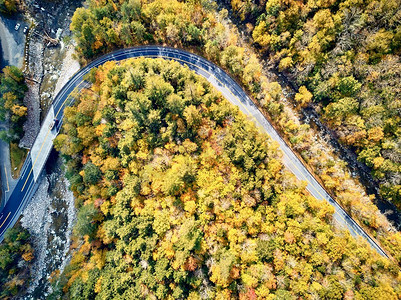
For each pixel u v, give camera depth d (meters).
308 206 74.12
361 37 71.88
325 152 84.06
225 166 75.06
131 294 73.06
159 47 92.38
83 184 84.38
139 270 74.94
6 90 85.94
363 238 78.44
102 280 77.62
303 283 65.56
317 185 83.00
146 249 73.56
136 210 74.75
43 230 92.75
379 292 62.88
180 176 70.00
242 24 90.00
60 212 93.69
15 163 90.56
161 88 74.06
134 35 90.44
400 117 69.94
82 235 84.62
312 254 67.56
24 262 90.00
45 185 92.56
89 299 77.75
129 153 78.06
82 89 90.94
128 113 79.06
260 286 66.25
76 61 94.38
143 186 74.38
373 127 72.94
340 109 75.88
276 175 75.25
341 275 65.81
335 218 80.69
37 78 92.88
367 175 80.94
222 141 75.94
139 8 83.50
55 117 92.31
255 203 72.75
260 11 83.19
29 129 90.81
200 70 90.88
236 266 67.94
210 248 69.88
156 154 77.19
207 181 73.19
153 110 76.38
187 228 67.56
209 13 84.44
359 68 72.75
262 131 84.81
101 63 93.69
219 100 82.62
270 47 85.38
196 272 69.56
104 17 84.12
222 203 70.75
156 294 70.56
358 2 69.50
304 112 86.38
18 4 91.00
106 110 79.00
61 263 91.94
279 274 67.75
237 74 87.31
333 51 75.25
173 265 68.75
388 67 69.44
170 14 81.69
